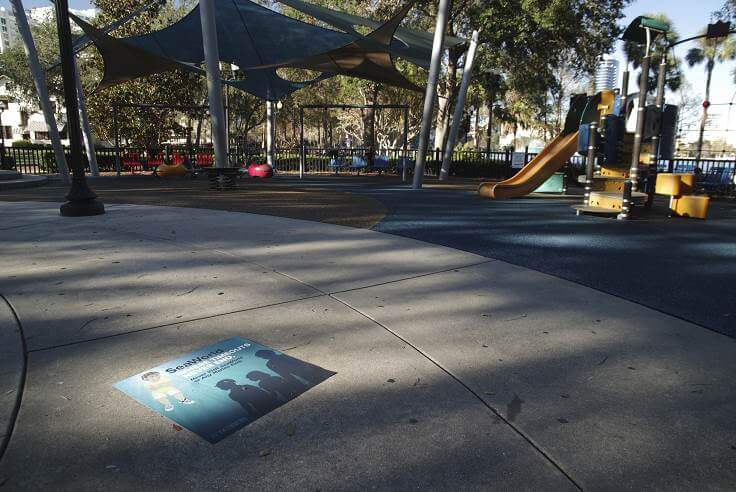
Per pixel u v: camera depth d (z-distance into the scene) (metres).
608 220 9.06
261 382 2.75
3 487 1.89
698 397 2.67
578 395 2.67
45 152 23.61
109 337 3.34
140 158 25.30
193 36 19.55
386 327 3.61
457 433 2.30
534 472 2.03
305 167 27.09
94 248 5.99
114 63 18.50
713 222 8.93
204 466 2.04
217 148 14.28
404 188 15.70
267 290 4.44
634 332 3.58
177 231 7.17
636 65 27.09
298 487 1.92
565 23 23.72
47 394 2.58
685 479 2.01
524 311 4.00
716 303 4.28
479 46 26.52
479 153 24.52
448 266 5.43
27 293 4.25
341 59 17.92
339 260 5.61
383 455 2.13
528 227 8.13
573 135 14.39
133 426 2.31
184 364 2.96
